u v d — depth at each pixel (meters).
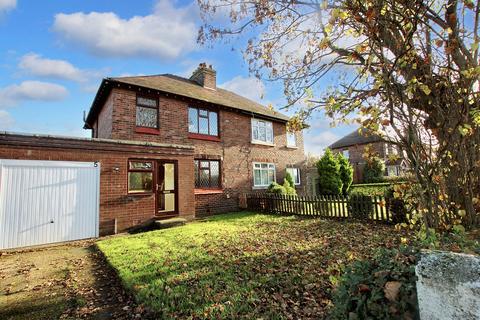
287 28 4.21
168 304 3.53
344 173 18.72
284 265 4.70
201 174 12.70
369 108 2.66
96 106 12.55
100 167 8.64
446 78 2.49
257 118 15.80
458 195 2.55
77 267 5.46
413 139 2.48
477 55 2.38
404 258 1.91
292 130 4.55
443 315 1.30
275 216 11.12
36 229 7.37
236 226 8.87
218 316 3.14
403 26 2.33
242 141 14.72
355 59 2.92
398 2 2.18
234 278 4.24
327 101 3.17
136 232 8.98
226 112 14.09
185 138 12.10
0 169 7.03
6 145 7.17
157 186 10.38
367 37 2.48
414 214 2.78
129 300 3.86
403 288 1.62
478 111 2.33
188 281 4.22
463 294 1.24
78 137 8.30
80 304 3.80
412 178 2.73
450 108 2.50
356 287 1.89
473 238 2.17
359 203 9.20
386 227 7.73
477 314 1.19
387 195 8.45
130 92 10.63
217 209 12.85
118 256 5.76
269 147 16.20
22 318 3.49
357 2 2.29
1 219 6.93
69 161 8.09
